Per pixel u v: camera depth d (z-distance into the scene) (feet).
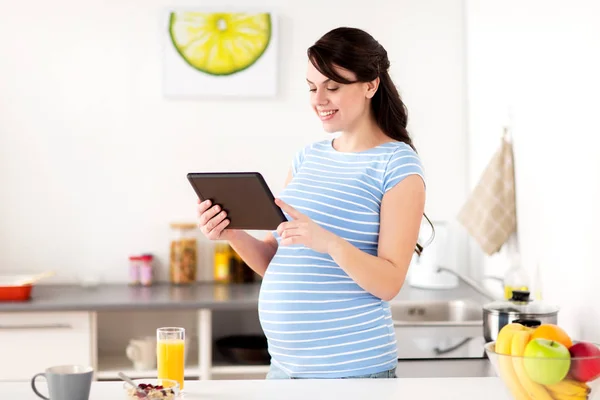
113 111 11.60
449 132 11.92
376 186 5.88
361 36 5.92
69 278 11.59
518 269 8.41
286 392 5.25
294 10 11.68
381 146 6.05
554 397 4.58
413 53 11.85
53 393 4.72
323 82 5.91
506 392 5.04
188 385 5.46
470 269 11.81
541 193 8.37
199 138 11.69
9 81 11.48
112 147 11.61
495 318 6.93
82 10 11.51
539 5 8.39
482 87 10.93
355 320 5.72
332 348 5.73
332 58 5.79
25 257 11.55
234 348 10.59
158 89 11.63
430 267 11.01
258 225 5.91
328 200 5.88
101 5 11.52
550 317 6.81
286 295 5.80
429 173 11.93
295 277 5.80
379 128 6.27
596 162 6.86
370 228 5.86
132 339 11.12
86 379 4.76
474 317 9.72
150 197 11.67
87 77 11.55
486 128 10.71
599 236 6.82
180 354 5.48
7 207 11.51
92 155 11.59
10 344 9.96
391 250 5.70
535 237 8.60
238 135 11.73
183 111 11.66
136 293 10.71
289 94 11.73
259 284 11.53
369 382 5.51
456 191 11.94
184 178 11.70
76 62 11.54
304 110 11.75
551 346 4.57
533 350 4.56
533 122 8.61
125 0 11.54
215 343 11.39
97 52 11.55
